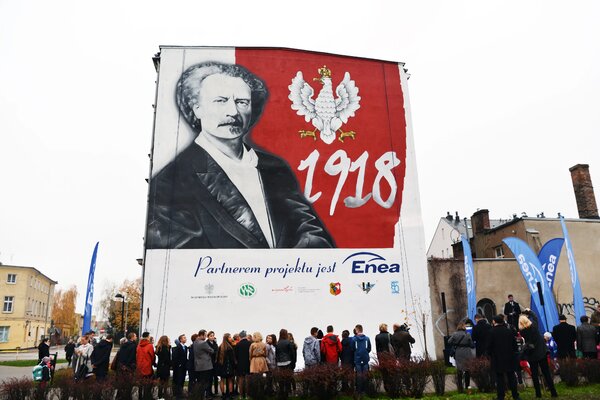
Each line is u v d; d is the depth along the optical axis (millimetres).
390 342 13312
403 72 23906
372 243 20938
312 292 19844
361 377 11930
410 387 11938
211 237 19766
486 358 12117
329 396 11766
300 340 19156
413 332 20141
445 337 19000
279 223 20391
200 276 19250
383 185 21844
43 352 17938
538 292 17359
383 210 21484
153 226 19578
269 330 19094
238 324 18969
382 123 22781
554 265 19125
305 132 21812
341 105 22578
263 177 20844
